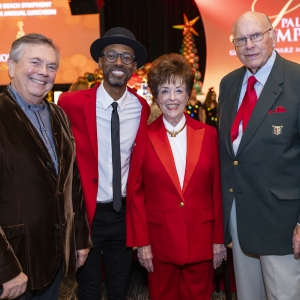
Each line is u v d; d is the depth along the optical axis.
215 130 2.24
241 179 2.11
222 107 2.29
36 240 1.72
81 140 2.20
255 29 2.02
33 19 6.57
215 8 6.77
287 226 2.06
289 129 1.99
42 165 1.75
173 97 2.08
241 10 6.67
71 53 6.62
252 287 2.30
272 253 2.09
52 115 1.92
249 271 2.28
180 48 7.04
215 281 3.26
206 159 2.14
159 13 7.05
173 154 2.15
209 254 2.16
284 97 2.02
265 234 2.09
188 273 2.18
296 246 2.02
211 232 2.20
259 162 2.05
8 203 1.67
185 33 6.95
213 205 2.22
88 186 2.18
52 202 1.78
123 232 2.32
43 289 1.95
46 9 6.55
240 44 2.07
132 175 2.19
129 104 2.32
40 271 1.74
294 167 2.03
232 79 2.30
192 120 2.23
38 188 1.73
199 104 6.08
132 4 7.06
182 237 2.09
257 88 2.12
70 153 1.95
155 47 7.11
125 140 2.28
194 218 2.12
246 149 2.07
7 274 1.61
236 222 2.20
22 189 1.69
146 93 5.27
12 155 1.68
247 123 2.08
